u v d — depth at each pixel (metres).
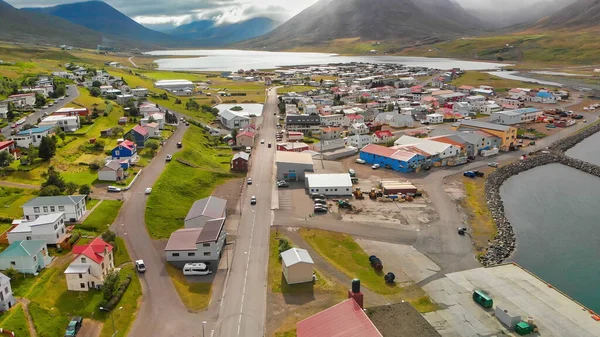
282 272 65.06
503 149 136.62
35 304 53.50
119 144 109.06
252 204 90.38
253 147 135.62
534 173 118.81
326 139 147.25
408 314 51.06
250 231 78.25
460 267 67.88
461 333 52.09
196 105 185.50
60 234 68.25
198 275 63.94
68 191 82.50
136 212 79.81
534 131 159.62
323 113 179.12
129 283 60.19
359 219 84.19
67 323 51.94
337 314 47.38
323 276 64.31
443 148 122.25
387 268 67.06
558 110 190.62
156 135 128.75
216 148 134.88
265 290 60.62
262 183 103.50
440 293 60.62
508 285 62.44
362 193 97.50
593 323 53.88
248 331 52.22
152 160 108.94
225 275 64.12
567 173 118.94
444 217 86.00
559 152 135.38
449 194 98.50
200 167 110.56
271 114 187.88
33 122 127.06
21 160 95.88
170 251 66.38
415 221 83.94
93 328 51.53
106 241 67.19
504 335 51.91
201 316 54.91
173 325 53.03
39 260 60.72
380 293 60.28
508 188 107.38
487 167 119.75
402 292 60.72
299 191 98.25
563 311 56.25
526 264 71.69
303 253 64.62
